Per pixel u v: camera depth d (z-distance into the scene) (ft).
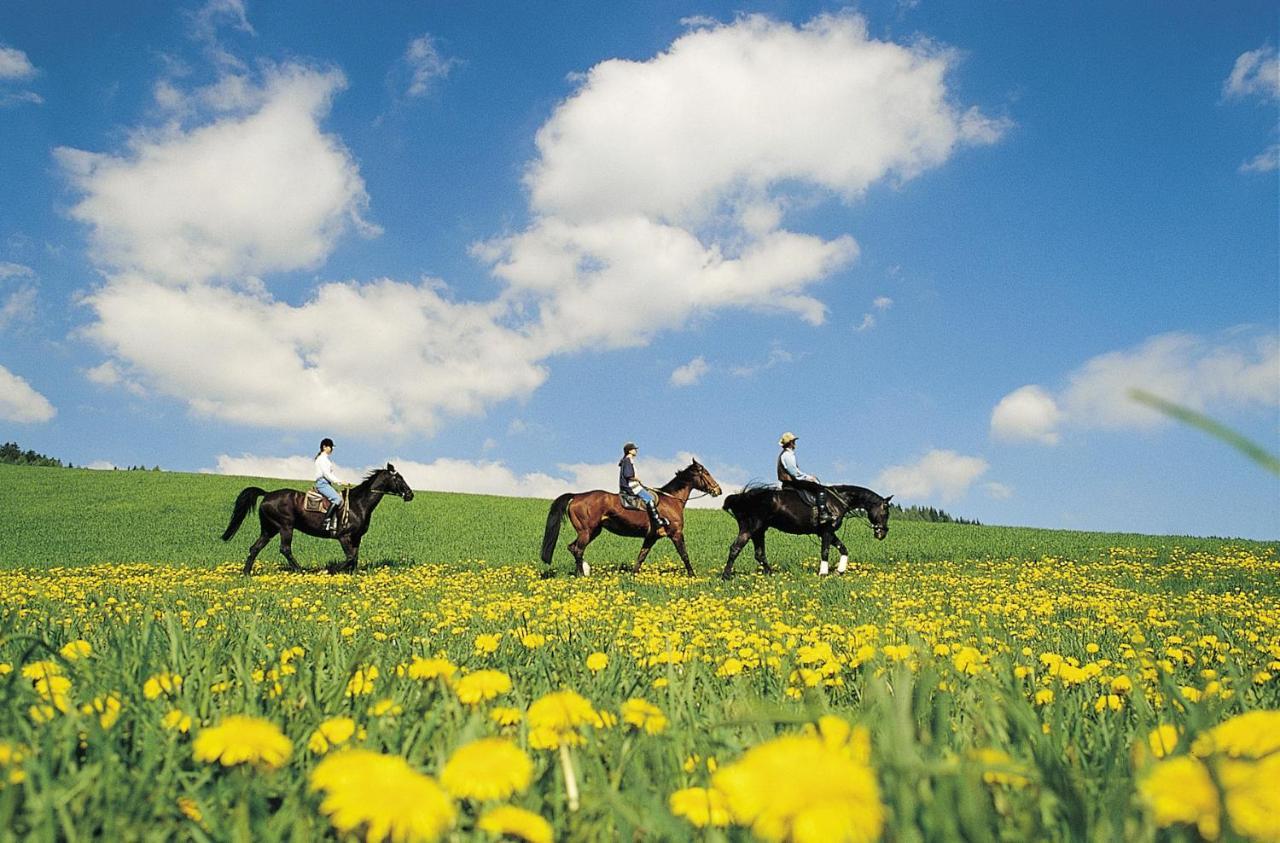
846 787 2.79
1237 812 3.22
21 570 73.87
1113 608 34.91
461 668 10.47
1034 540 113.70
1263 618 29.76
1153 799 3.64
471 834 4.68
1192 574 67.36
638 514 63.98
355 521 69.00
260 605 32.50
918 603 36.94
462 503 164.45
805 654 11.45
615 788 5.44
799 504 63.41
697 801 4.50
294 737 6.88
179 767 6.19
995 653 14.78
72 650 9.45
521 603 31.96
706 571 71.26
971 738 7.02
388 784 3.48
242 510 68.44
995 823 4.51
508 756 4.15
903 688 4.50
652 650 13.08
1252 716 4.19
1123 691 9.74
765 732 6.63
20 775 4.93
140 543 104.47
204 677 8.54
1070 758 6.48
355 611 30.55
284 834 4.97
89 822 4.74
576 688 10.21
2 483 159.12
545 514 150.61
